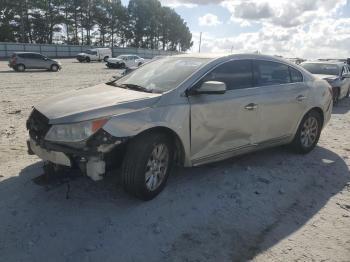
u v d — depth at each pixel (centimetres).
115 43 9806
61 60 5556
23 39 7612
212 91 447
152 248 348
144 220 393
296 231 389
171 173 521
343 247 364
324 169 577
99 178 390
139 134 413
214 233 377
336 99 1352
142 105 419
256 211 428
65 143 391
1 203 416
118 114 398
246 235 377
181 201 439
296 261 339
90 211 405
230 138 507
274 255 346
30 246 342
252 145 540
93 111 396
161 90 458
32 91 1527
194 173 526
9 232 362
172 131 437
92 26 9138
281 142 596
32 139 431
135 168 406
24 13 7719
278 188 494
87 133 383
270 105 548
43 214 396
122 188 456
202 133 468
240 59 527
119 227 378
